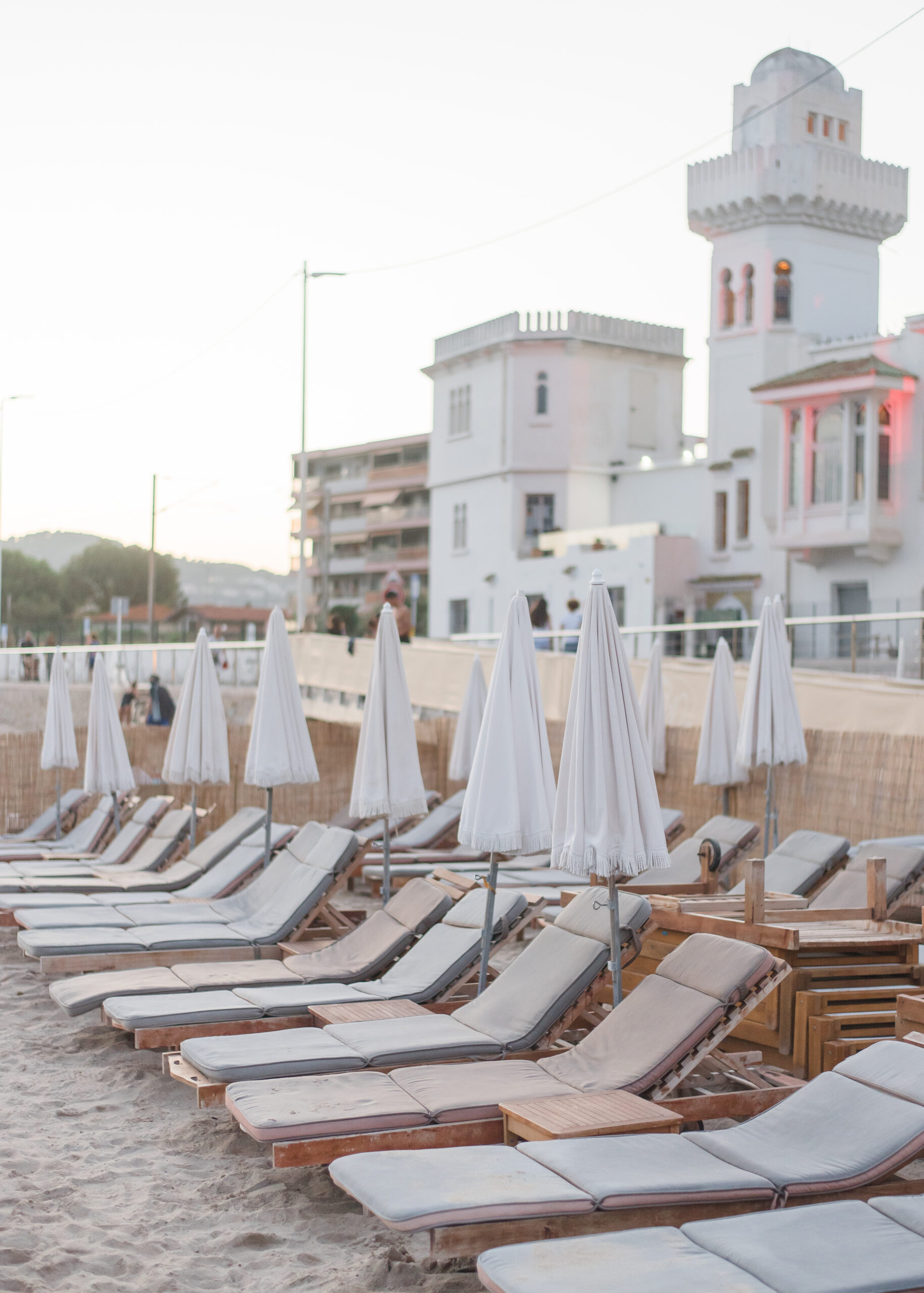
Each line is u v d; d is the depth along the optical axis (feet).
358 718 57.72
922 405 91.76
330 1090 16.31
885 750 35.73
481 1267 11.19
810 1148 13.76
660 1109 15.23
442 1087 16.33
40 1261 13.89
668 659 46.06
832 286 105.70
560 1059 17.61
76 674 101.55
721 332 107.45
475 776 21.68
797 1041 19.31
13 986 28.07
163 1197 15.89
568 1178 12.94
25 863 41.57
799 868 27.55
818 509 96.63
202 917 29.60
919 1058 14.34
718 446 107.76
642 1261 11.21
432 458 139.03
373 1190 12.60
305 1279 13.65
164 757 57.16
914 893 26.30
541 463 125.90
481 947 22.71
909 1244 11.48
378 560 212.43
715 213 106.22
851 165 104.78
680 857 32.27
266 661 34.12
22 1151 17.51
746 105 109.60
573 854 18.42
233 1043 18.52
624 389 129.59
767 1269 10.94
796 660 49.16
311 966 24.32
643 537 108.99
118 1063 21.99
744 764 34.65
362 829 48.11
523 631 22.04
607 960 19.51
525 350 126.31
